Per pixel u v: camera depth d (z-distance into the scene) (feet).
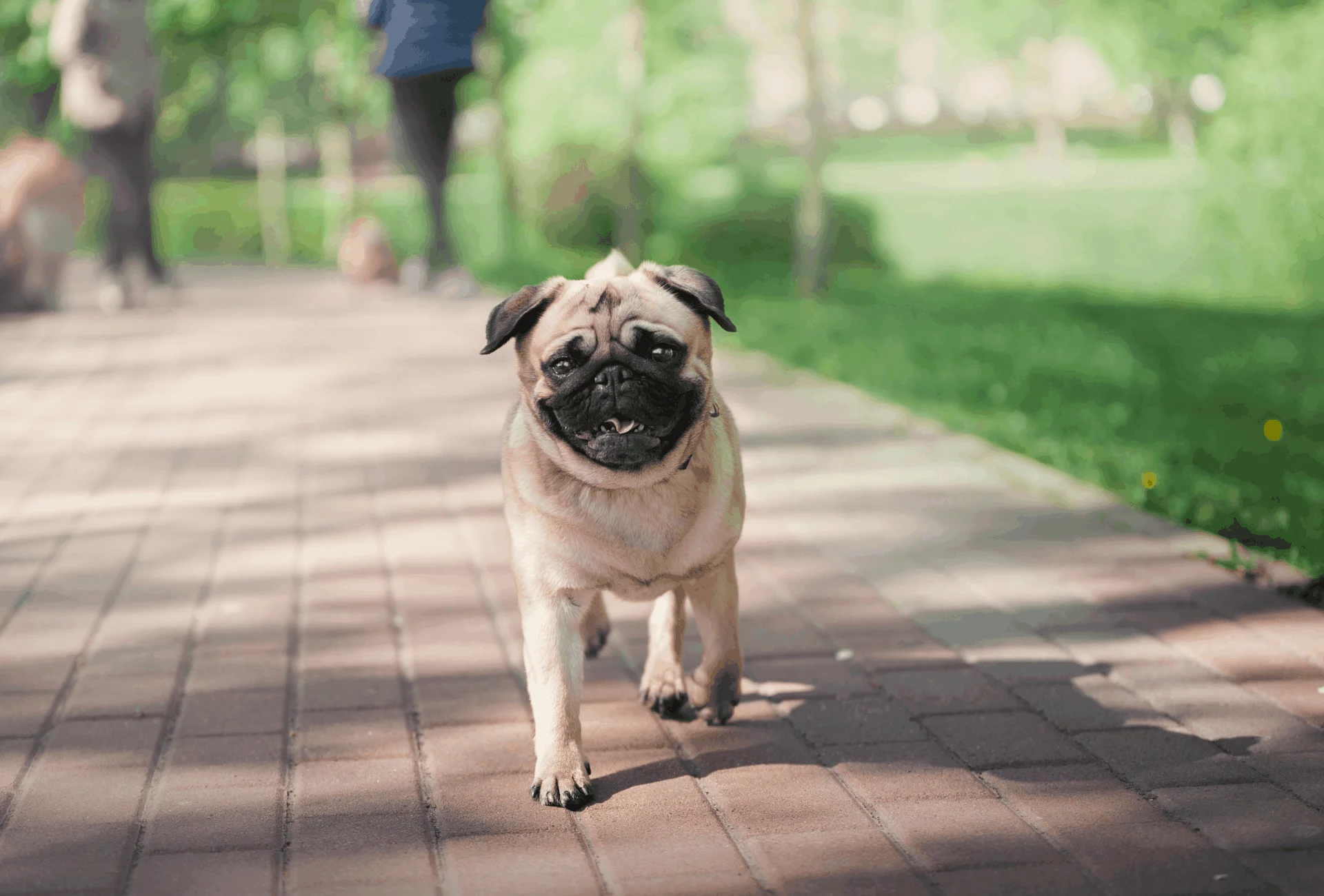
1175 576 16.60
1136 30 48.62
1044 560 17.40
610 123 61.00
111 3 41.88
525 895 9.02
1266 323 46.11
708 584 11.76
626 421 10.22
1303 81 44.57
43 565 17.20
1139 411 29.32
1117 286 60.80
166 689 12.92
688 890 9.06
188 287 53.57
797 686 13.17
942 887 9.07
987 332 43.16
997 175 97.66
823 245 55.01
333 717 12.30
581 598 11.21
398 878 9.25
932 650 14.16
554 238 65.98
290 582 16.53
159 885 9.15
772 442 24.97
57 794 10.57
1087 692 12.85
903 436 25.39
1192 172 80.69
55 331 39.68
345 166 79.36
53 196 42.68
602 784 10.94
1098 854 9.52
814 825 10.09
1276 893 8.91
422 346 36.76
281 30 61.41
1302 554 17.61
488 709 12.54
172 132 75.20
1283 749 11.38
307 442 24.80
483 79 61.93
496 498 20.66
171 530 18.90
